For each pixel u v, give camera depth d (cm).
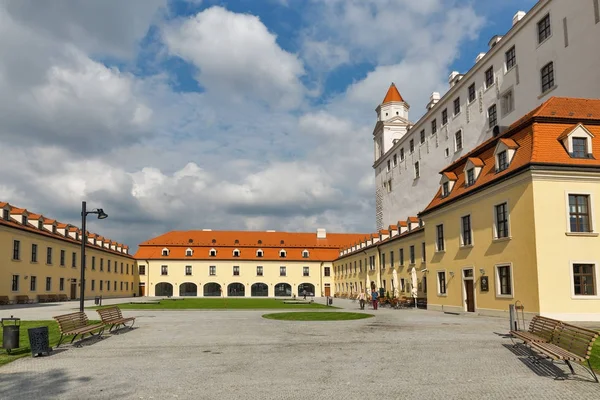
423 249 4072
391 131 6919
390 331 1945
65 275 5966
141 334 1898
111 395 927
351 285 7294
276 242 9638
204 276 9088
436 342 1594
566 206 2308
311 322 2423
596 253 2306
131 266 8919
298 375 1090
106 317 1927
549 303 2247
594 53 2819
